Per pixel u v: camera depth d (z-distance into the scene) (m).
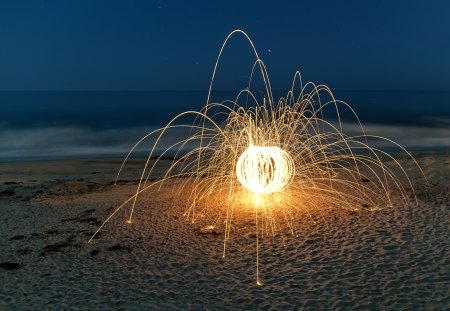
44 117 44.09
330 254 5.33
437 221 6.34
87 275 5.10
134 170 13.35
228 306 4.30
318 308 4.19
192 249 5.71
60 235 6.49
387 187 8.70
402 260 5.07
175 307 4.32
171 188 9.23
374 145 21.50
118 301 4.48
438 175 10.41
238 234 6.16
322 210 7.00
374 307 4.16
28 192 9.63
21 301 4.55
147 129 32.22
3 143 24.83
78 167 14.33
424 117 39.78
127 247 5.90
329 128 30.11
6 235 6.57
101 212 7.62
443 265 4.90
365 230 6.05
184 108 60.06
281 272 4.94
